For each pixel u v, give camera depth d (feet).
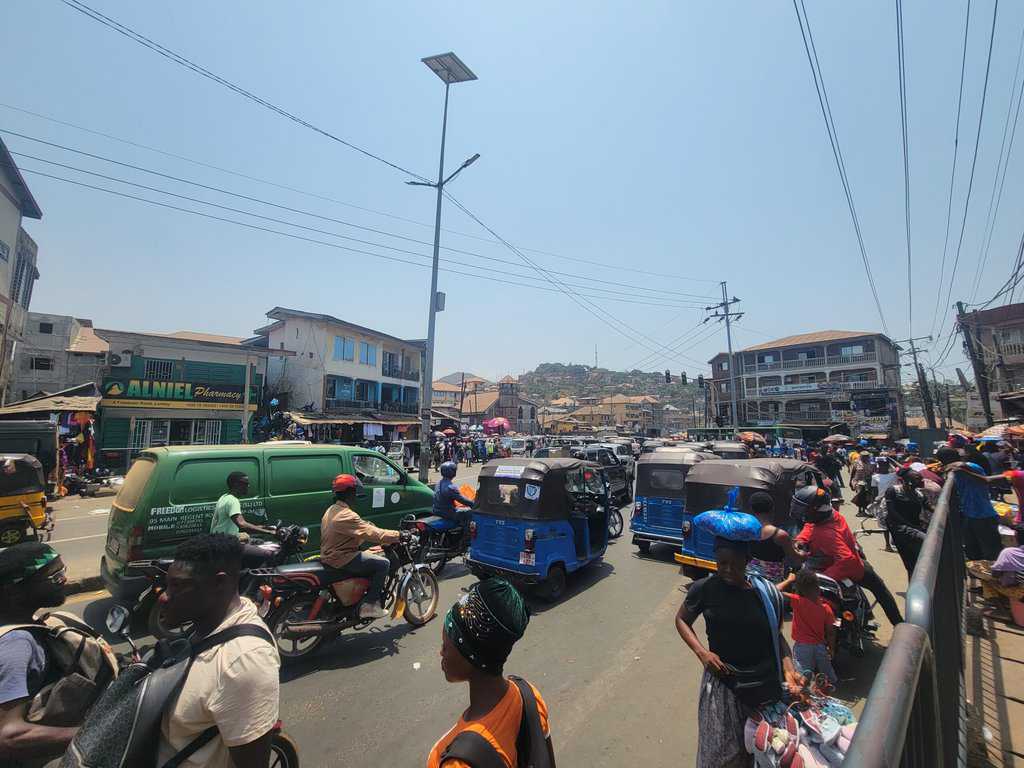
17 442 41.39
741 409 183.21
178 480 19.15
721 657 8.41
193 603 5.72
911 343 117.19
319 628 15.52
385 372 125.80
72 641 6.57
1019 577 15.35
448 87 59.06
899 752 3.07
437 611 20.45
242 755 5.24
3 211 58.49
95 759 4.85
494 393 255.09
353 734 12.05
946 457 23.88
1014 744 9.39
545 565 21.47
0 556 6.47
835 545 15.99
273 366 103.60
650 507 29.76
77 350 81.30
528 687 5.22
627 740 11.79
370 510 25.31
